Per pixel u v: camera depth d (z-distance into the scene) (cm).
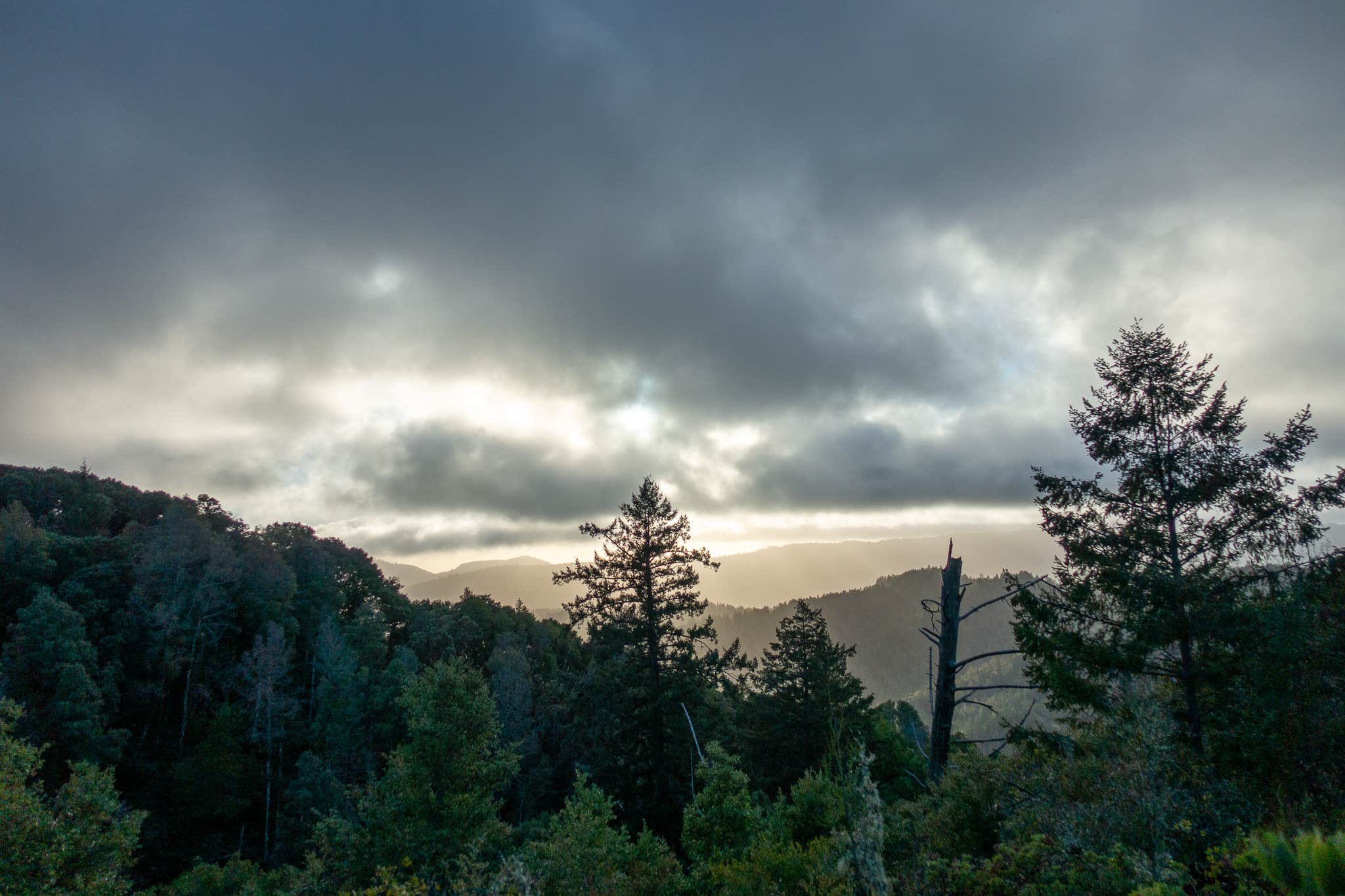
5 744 1642
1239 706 1058
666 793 2416
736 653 2725
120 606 5231
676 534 2761
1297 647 1016
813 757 3156
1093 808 722
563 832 1321
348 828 1961
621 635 2633
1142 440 1346
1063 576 1416
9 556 4878
